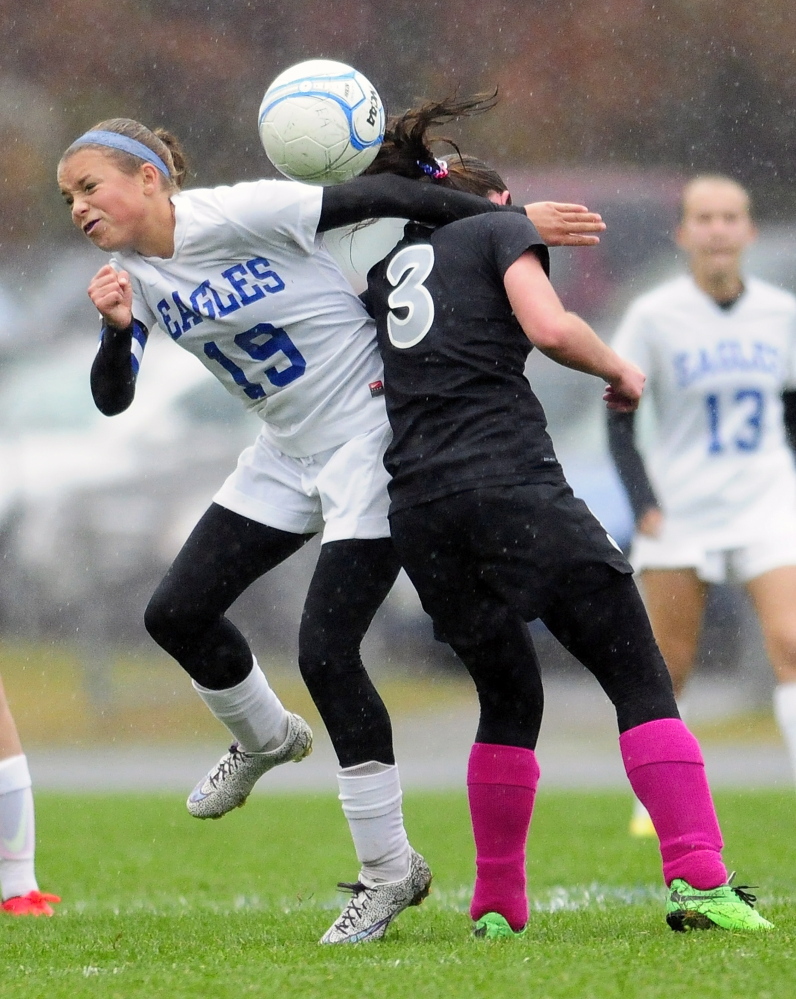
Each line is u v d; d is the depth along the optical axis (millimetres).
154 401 48906
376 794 14961
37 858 24562
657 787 14148
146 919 17453
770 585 23547
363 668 15297
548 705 43531
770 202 66438
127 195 15336
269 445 16328
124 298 15320
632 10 67875
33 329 57812
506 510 14039
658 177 66812
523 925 15156
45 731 43781
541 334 14078
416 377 14547
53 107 67188
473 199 15508
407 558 14578
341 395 15547
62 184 15594
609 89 67812
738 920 13867
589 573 14016
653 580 24766
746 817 27500
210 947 14680
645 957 12477
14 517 46844
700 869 13992
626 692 14375
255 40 67875
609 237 62156
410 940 14938
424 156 16156
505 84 68062
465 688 44188
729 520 25219
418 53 68125
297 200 15164
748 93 67750
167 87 67438
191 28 67750
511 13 68375
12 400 50312
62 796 32969
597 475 43812
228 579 16188
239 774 17172
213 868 23438
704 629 42594
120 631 46156
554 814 28531
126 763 40062
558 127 67750
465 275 14641
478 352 14422
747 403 26906
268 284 15367
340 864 23812
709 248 27531
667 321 27359
